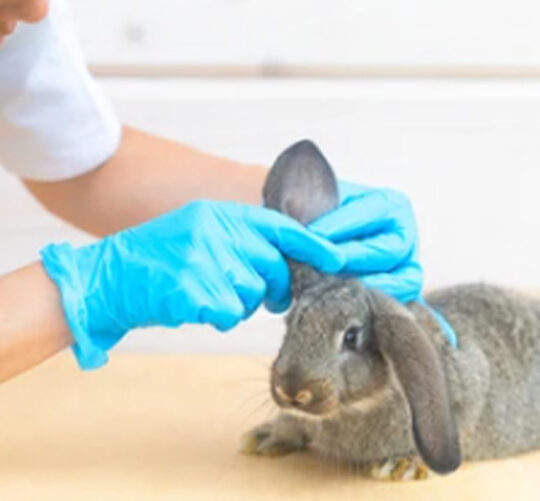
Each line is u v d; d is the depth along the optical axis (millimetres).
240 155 1485
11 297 1079
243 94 1473
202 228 1068
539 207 1473
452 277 1490
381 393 1086
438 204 1479
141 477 1082
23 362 1083
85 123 1237
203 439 1159
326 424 1111
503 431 1148
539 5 1462
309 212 1122
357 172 1479
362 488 1070
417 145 1472
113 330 1086
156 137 1307
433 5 1469
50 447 1141
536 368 1178
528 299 1242
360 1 1470
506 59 1474
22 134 1225
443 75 1482
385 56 1480
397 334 1059
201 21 1479
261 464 1113
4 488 1062
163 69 1490
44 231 1491
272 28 1479
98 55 1485
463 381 1111
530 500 1048
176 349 1461
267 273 1084
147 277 1062
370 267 1115
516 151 1466
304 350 1061
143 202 1260
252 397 1249
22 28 1189
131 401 1245
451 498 1053
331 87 1475
